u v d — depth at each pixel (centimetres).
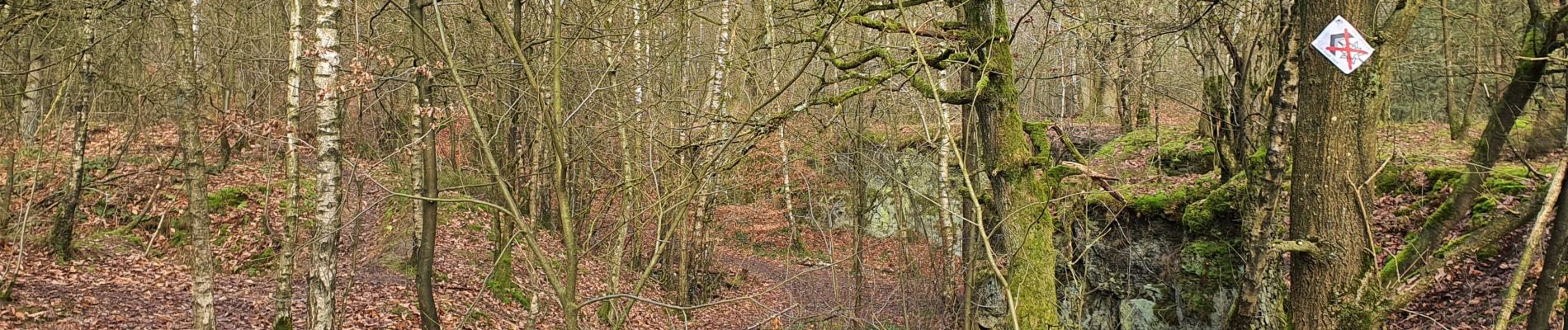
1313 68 537
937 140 1114
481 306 1220
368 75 730
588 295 1338
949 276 1018
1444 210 575
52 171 1280
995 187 675
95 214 1358
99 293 1070
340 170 734
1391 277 574
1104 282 1129
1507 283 820
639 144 1059
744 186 1712
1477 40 1251
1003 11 652
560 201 525
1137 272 1109
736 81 1090
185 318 1034
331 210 726
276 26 1503
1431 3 1194
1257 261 692
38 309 969
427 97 941
